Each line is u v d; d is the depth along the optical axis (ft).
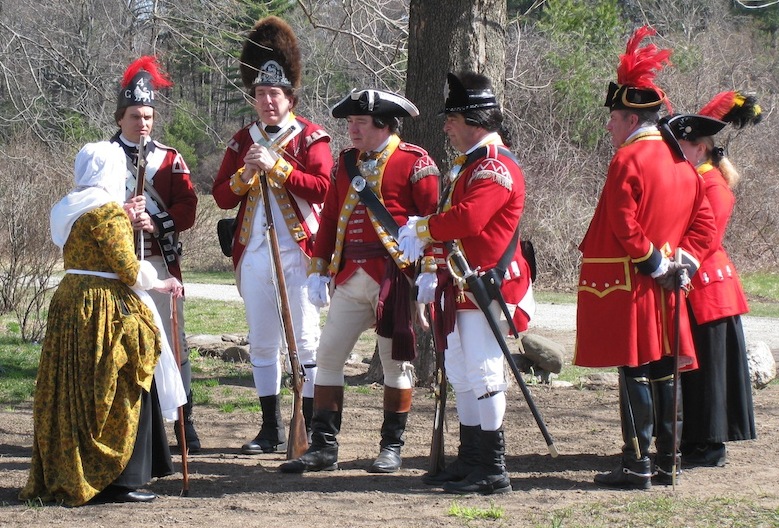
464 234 20.10
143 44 48.60
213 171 100.48
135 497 20.39
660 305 21.20
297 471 23.09
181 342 25.45
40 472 20.34
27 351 45.70
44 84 47.60
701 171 23.84
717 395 23.32
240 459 24.91
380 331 22.07
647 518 18.89
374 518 19.17
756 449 25.57
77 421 19.83
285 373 36.83
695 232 21.86
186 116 51.11
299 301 25.21
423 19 33.60
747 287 82.33
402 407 23.43
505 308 20.29
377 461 23.26
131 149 24.41
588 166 94.43
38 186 57.16
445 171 33.42
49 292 62.08
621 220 20.51
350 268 22.77
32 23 46.80
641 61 21.17
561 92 94.02
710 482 22.08
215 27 39.42
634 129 21.43
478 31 33.35
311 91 77.51
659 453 21.70
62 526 18.58
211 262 102.42
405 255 20.65
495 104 20.92
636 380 21.20
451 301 20.76
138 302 20.40
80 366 19.83
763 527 18.28
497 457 21.03
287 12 54.54
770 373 34.94
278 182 24.54
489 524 18.65
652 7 97.35
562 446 26.14
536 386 35.53
